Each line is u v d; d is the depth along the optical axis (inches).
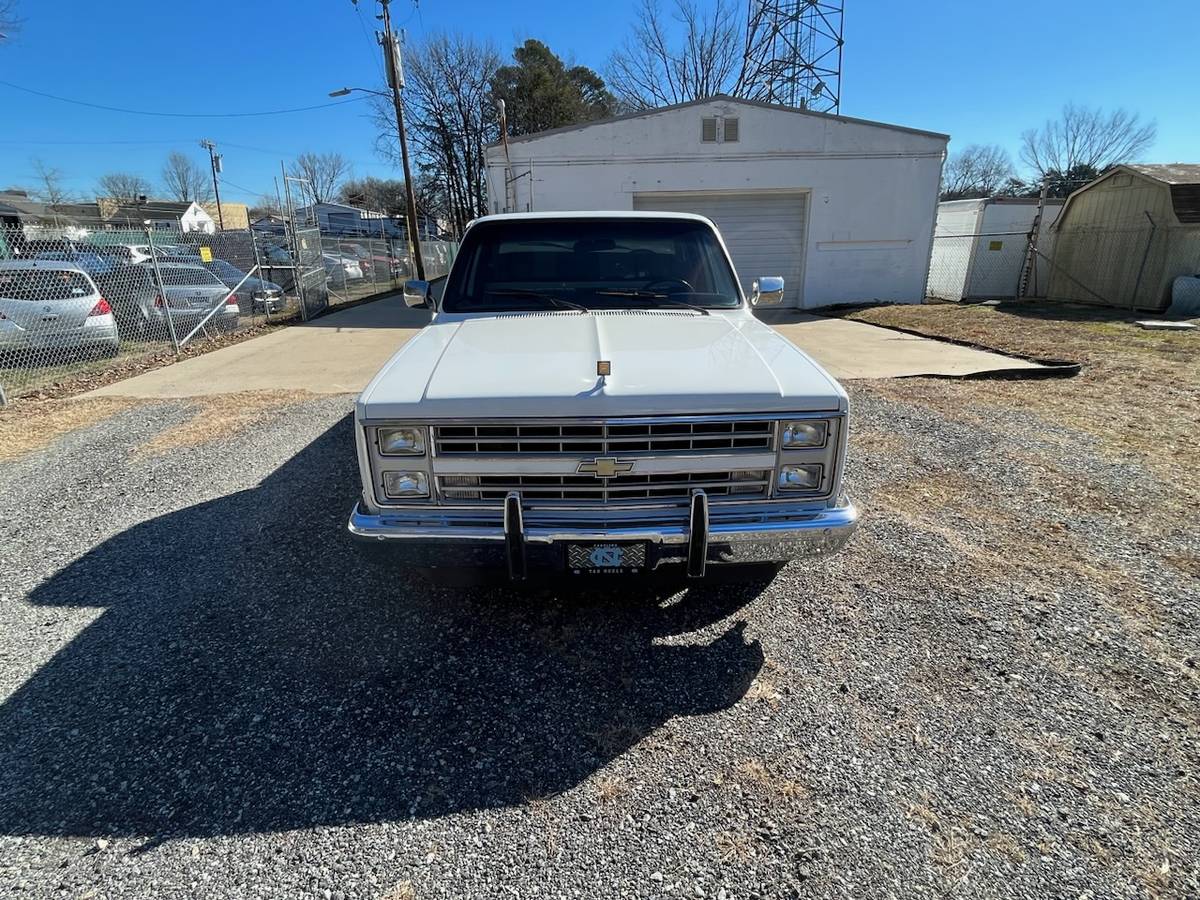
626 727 88.7
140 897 66.0
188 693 95.2
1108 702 91.9
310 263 556.4
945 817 74.2
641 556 95.6
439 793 78.5
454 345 114.0
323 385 291.0
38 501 164.7
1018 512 152.6
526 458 94.0
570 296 141.9
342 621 112.0
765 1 1009.5
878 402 248.2
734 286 147.3
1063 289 630.5
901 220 571.2
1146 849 70.2
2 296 313.3
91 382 301.7
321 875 68.4
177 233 465.7
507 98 1572.3
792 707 91.7
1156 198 530.0
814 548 99.5
